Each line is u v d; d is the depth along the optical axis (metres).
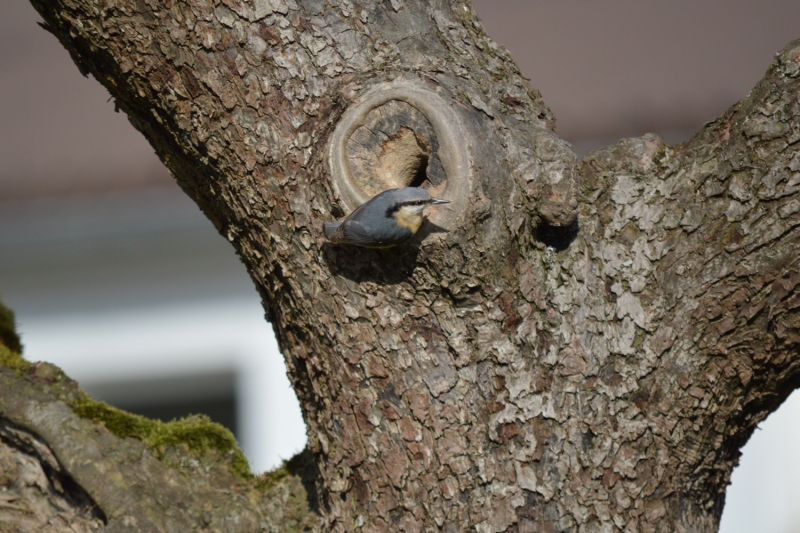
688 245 11.52
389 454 11.51
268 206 11.51
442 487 11.49
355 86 11.48
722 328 11.51
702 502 11.59
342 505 11.56
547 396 11.50
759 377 11.53
